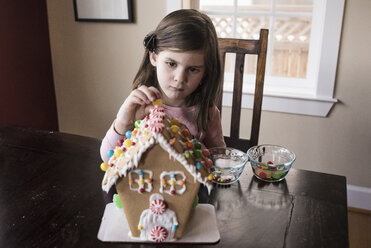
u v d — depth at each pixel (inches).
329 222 31.6
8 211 32.4
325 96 72.1
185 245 28.8
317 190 36.6
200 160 28.6
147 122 28.3
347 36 67.3
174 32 36.7
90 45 85.9
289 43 85.4
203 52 37.7
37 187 36.6
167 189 27.9
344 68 69.5
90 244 28.5
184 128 32.2
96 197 34.8
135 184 27.7
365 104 70.7
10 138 48.6
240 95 54.5
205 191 36.1
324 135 75.6
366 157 74.4
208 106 45.5
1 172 39.6
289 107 75.2
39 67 87.1
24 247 28.0
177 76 37.4
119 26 81.5
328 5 65.7
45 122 92.0
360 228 72.5
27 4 80.5
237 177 37.6
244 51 52.7
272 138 79.6
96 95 90.6
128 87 86.7
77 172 39.8
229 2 79.7
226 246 28.7
